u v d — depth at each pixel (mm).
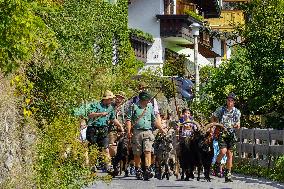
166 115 25578
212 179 20859
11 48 11352
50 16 19266
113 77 31250
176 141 20969
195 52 35219
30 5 11828
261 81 28344
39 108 15445
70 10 26078
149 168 19828
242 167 23438
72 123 15727
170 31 53406
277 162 21062
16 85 13594
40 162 13828
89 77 22438
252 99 28391
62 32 20312
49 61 16484
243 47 29453
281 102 27625
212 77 29703
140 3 53844
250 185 19172
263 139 22469
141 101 20031
